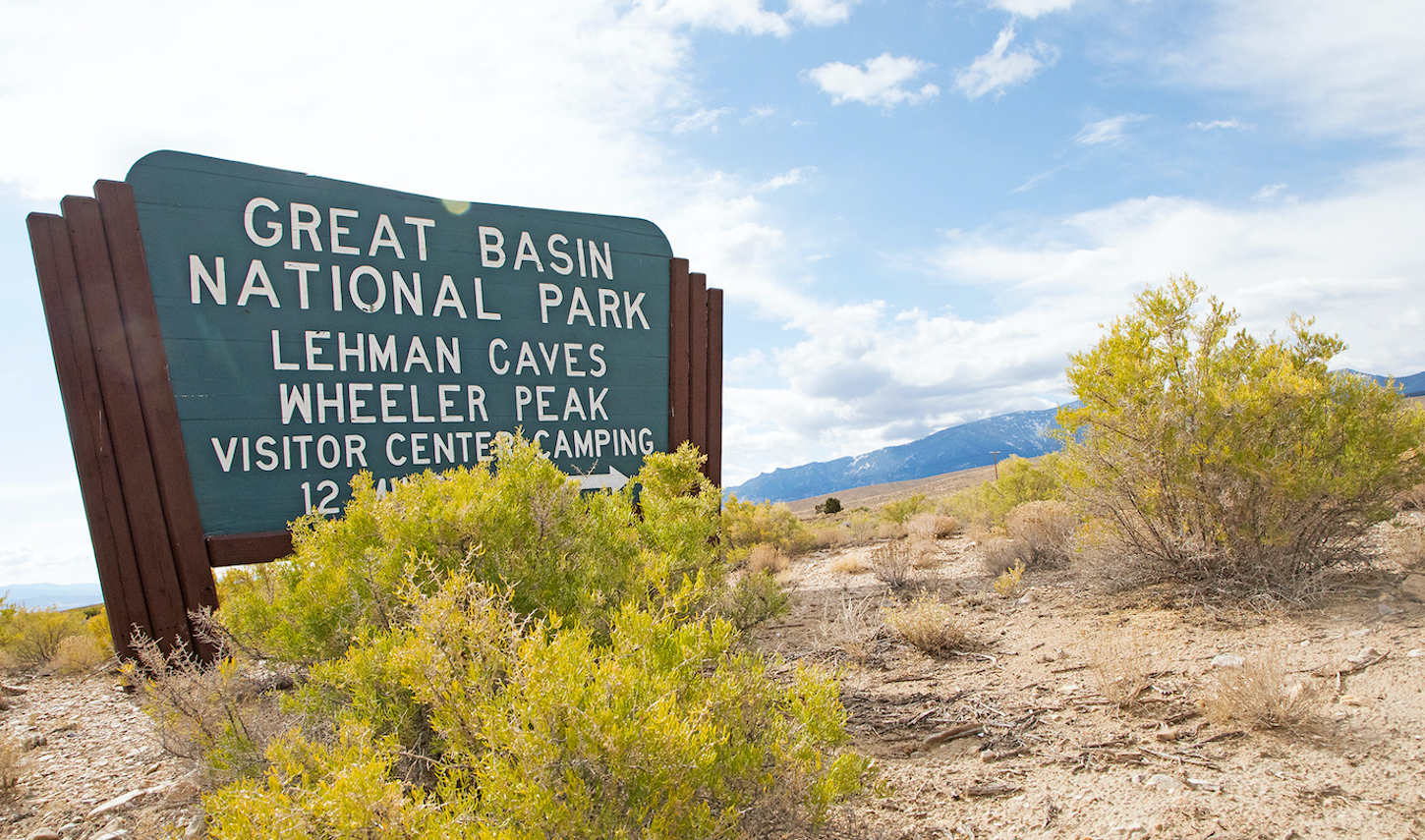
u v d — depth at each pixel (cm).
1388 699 356
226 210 698
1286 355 652
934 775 337
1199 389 628
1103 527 679
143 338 652
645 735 195
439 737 272
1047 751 352
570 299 886
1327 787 287
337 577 373
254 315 703
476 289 824
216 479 675
